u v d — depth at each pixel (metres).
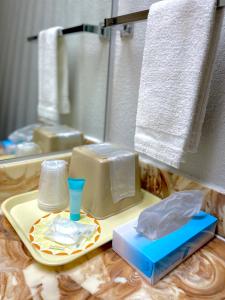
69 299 0.44
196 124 0.56
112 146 0.79
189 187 0.68
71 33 0.94
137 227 0.56
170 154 0.60
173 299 0.45
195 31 0.51
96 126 0.97
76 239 0.57
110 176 0.66
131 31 0.78
